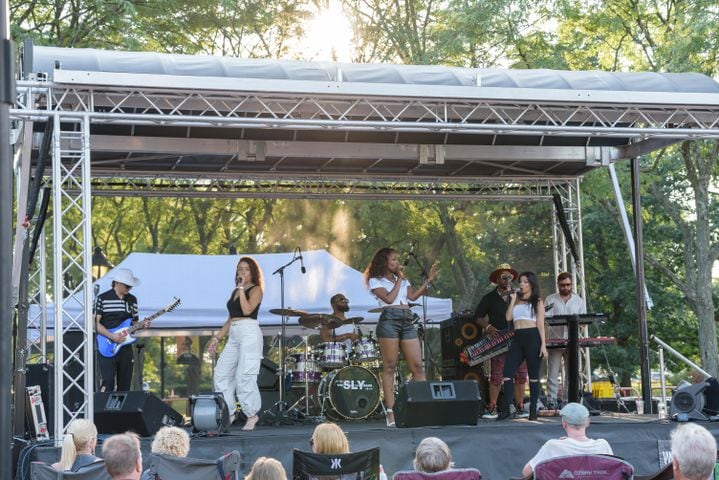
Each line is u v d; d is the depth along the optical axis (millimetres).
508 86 9609
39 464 5547
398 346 9023
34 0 19891
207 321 13812
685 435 3678
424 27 23156
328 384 9977
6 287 2500
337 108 9891
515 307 9484
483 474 8281
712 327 20625
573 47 20859
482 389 11375
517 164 12453
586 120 10352
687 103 9516
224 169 12219
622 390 14336
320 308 13875
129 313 9984
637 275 11031
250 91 8594
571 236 13016
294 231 24422
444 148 11445
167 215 25875
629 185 20422
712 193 24859
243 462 7926
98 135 10570
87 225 8211
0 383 2439
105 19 19828
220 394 8641
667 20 20688
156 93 8758
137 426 8383
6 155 2596
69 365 9531
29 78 8211
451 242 23812
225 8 20172
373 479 5934
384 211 22469
